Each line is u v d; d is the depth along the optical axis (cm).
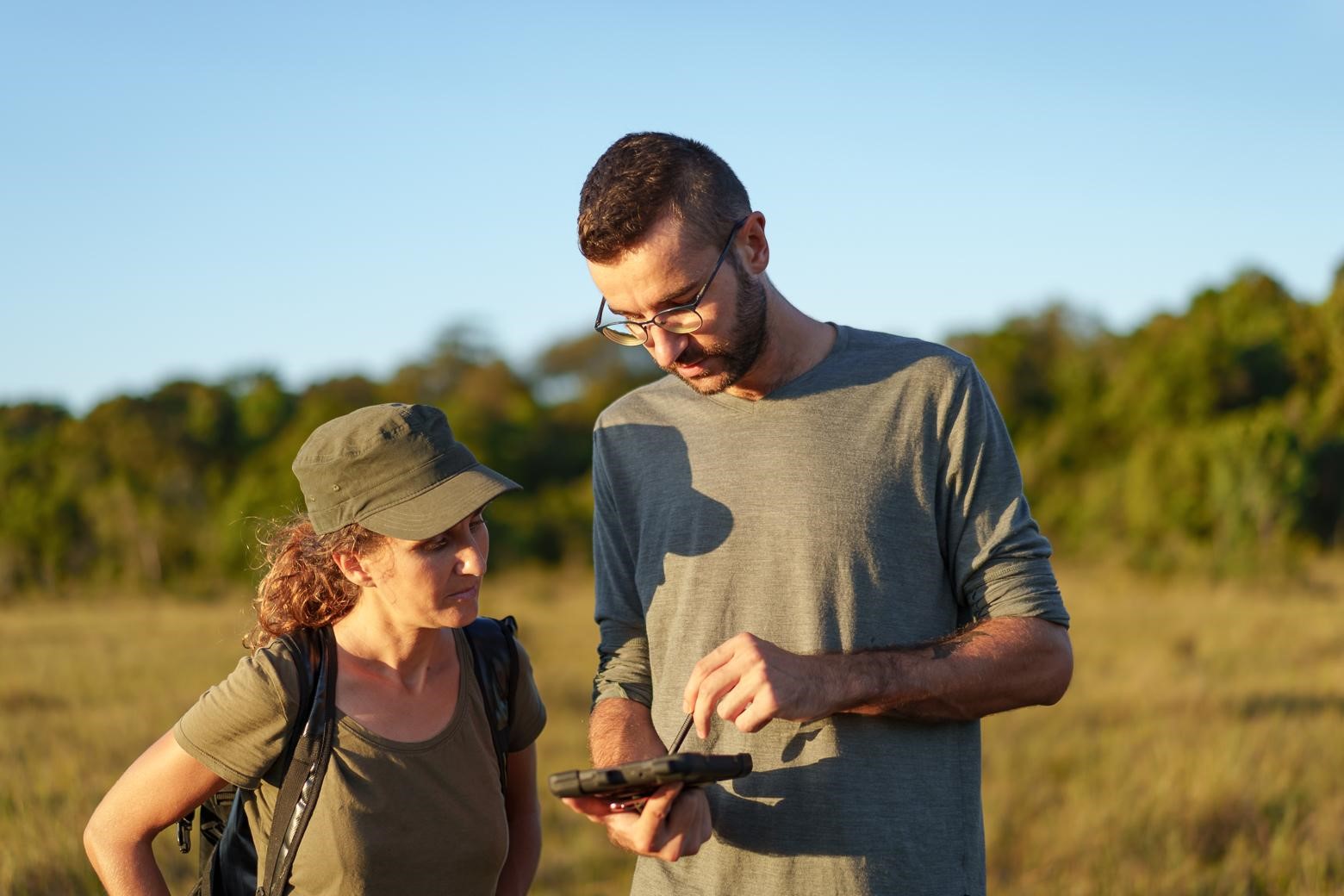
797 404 218
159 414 4359
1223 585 2183
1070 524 3500
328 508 204
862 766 203
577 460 4950
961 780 211
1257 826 572
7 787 604
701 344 207
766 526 214
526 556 3606
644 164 201
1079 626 1458
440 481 204
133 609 2327
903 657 197
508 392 5306
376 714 205
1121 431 4153
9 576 3105
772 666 187
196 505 3662
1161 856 545
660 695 225
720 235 203
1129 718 827
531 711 232
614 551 242
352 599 209
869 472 212
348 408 4669
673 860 195
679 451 227
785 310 221
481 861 213
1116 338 4984
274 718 198
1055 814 602
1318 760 686
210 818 220
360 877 199
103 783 631
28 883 470
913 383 215
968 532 213
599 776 180
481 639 224
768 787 207
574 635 1535
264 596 213
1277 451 2917
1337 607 1714
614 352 5800
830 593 209
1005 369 4850
